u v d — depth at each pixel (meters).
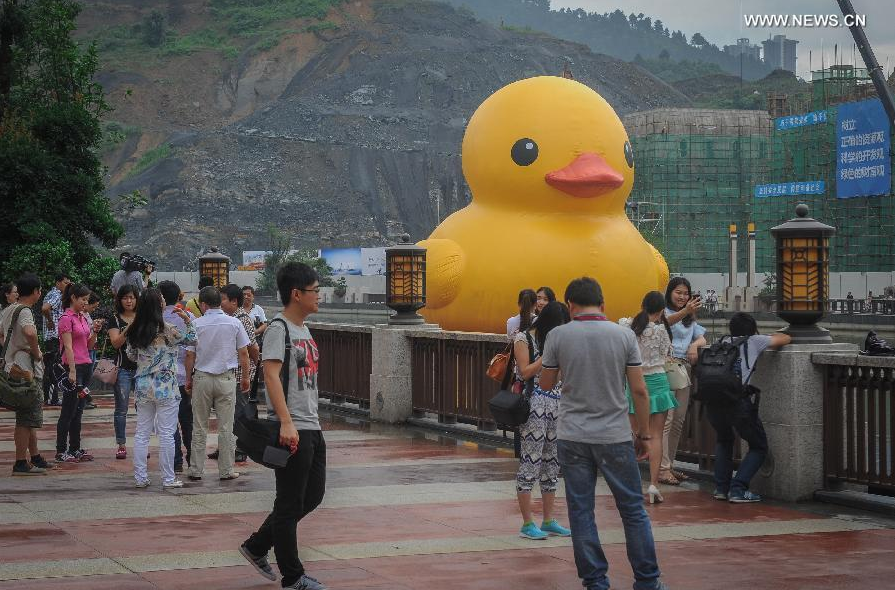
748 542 8.47
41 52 28.48
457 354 15.52
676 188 99.50
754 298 67.06
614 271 19.41
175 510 9.54
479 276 19.53
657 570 6.71
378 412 16.89
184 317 11.30
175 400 10.86
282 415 6.66
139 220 187.25
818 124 86.81
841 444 10.33
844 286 77.00
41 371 11.71
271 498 10.19
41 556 7.67
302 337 6.87
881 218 80.06
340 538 8.45
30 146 24.56
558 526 8.66
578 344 6.82
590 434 6.75
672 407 10.35
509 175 19.69
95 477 11.52
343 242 180.75
